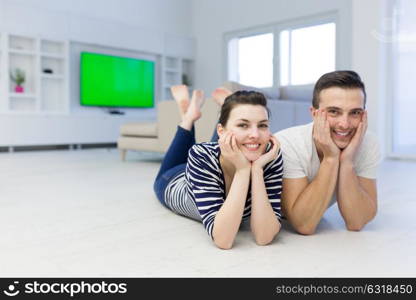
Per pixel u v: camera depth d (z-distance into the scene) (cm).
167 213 158
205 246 114
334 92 109
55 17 572
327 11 568
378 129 402
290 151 121
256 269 95
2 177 270
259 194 110
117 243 117
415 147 415
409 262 100
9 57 556
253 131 104
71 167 337
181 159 170
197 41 746
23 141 536
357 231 130
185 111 193
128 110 680
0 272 94
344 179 119
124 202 182
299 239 121
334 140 115
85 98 615
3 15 526
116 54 657
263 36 655
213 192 114
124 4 661
